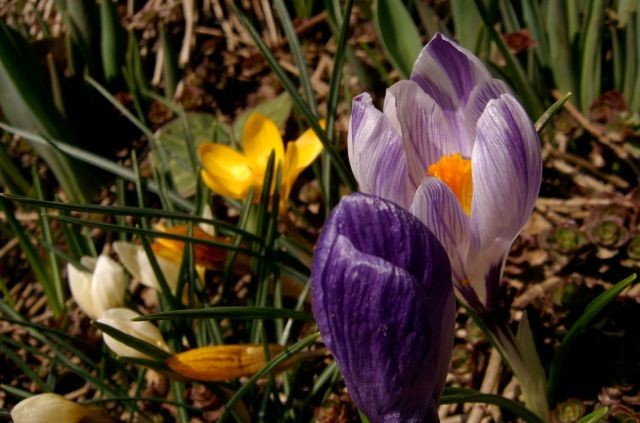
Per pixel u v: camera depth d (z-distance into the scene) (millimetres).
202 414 361
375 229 232
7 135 520
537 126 306
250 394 347
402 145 267
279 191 351
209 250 359
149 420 347
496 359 348
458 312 374
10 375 405
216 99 507
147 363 317
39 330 348
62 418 319
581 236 364
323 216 420
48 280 419
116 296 359
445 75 284
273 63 341
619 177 402
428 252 233
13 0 625
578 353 348
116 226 328
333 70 361
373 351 235
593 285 363
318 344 372
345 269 229
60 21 577
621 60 411
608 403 337
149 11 552
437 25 418
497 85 276
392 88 279
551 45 408
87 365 399
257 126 374
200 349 317
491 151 259
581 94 415
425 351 235
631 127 389
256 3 542
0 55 432
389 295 229
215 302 404
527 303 364
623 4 417
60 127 468
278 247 389
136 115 509
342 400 349
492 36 377
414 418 245
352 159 277
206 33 541
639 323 351
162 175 428
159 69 535
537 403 317
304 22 513
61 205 318
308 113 338
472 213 266
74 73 499
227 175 369
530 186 265
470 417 341
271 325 388
